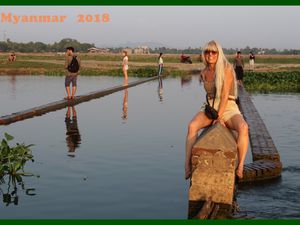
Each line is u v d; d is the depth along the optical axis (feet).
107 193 12.67
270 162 15.67
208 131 11.75
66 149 18.22
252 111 29.73
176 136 21.06
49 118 26.61
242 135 11.89
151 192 12.76
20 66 101.96
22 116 26.14
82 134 21.48
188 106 33.06
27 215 10.99
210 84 12.53
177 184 13.51
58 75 78.84
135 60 168.66
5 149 15.60
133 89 49.26
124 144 19.25
